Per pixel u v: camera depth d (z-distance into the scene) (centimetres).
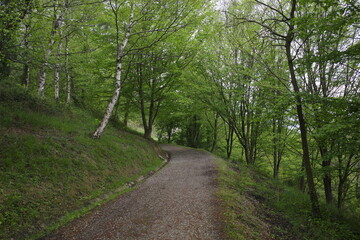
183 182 949
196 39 1342
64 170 719
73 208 618
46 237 482
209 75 1716
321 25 645
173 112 2248
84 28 1130
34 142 730
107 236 482
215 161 1491
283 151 1577
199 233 486
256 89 1554
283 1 1007
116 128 1579
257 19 1144
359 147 741
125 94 1673
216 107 1745
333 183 1343
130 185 908
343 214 910
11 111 841
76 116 1277
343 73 920
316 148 1173
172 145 2956
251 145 1906
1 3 709
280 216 738
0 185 532
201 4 1076
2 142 654
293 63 768
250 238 492
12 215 485
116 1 964
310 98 673
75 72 1317
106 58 1424
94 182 783
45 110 1046
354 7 580
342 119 695
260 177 1384
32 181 605
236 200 721
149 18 1148
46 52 888
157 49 1348
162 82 1591
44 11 839
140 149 1359
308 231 655
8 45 751
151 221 552
